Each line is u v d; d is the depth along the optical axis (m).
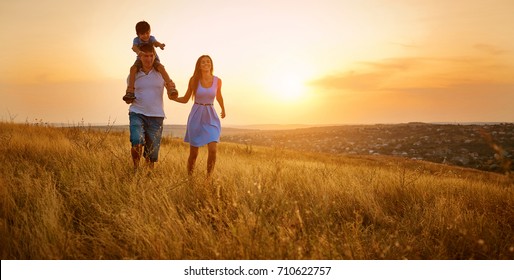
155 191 4.54
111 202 4.23
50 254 3.06
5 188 4.14
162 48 6.38
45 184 4.42
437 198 5.07
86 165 5.74
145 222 3.73
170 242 3.31
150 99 6.12
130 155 6.10
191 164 6.19
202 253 3.21
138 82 6.13
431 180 6.65
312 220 4.08
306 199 4.77
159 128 6.29
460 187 6.29
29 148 7.07
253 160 10.77
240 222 3.52
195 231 3.55
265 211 3.98
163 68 6.16
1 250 3.14
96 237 3.46
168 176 5.45
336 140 102.12
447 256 3.50
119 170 5.36
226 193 4.52
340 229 3.99
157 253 3.17
